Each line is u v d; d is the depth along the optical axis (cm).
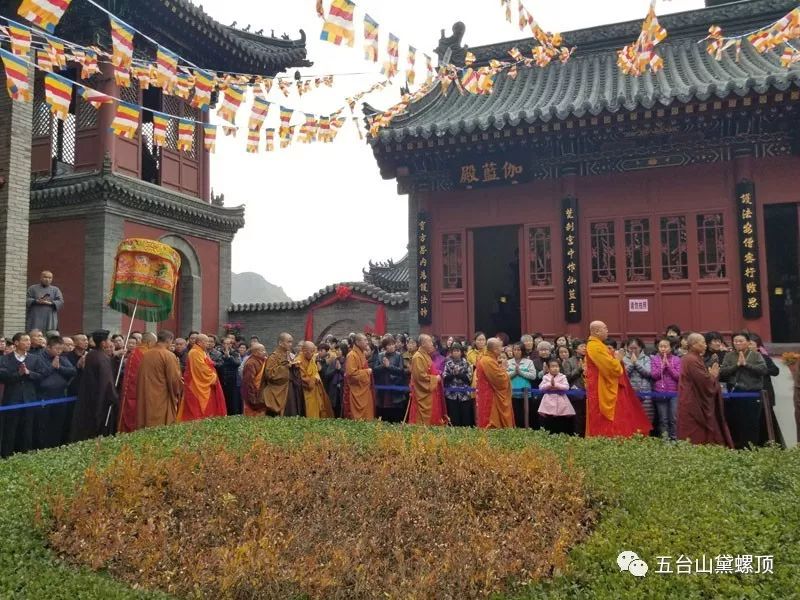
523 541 551
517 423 1313
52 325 1811
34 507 626
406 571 516
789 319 1794
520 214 1686
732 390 1134
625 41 1961
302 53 2789
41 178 2317
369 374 1327
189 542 590
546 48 1182
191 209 2577
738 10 1814
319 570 506
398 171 1755
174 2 2194
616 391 1068
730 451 845
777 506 597
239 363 1670
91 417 1190
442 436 898
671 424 1209
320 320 2820
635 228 1599
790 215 1791
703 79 1602
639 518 577
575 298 1603
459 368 1355
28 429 1212
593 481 684
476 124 1505
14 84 915
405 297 2644
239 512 643
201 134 2756
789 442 1307
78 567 534
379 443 860
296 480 723
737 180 1508
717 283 1520
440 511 634
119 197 2255
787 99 1313
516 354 1341
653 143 1573
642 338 1567
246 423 1099
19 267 1730
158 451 844
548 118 1448
